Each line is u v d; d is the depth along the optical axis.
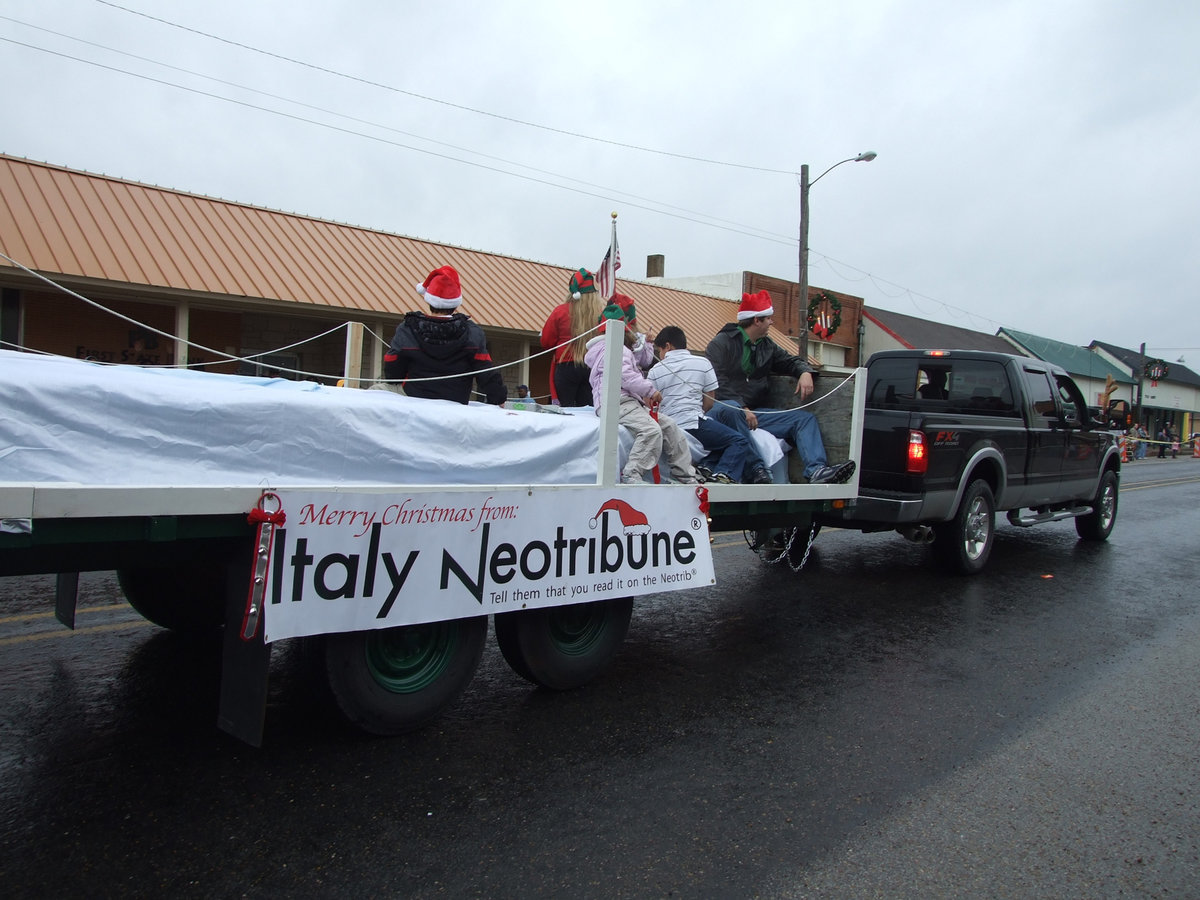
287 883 2.76
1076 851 3.14
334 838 3.06
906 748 4.06
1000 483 8.21
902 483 7.07
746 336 6.52
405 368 4.70
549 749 3.92
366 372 16.41
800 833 3.22
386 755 3.79
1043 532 11.54
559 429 4.54
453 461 4.02
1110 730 4.35
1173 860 3.09
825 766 3.83
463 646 4.07
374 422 3.79
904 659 5.49
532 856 2.99
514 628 4.27
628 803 3.42
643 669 5.16
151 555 3.25
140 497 2.85
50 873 2.76
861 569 8.45
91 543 3.06
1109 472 10.72
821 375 6.45
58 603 4.67
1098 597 7.45
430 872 2.87
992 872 2.98
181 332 13.83
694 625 6.23
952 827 3.30
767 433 6.18
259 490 3.15
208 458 3.33
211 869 2.82
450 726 4.16
